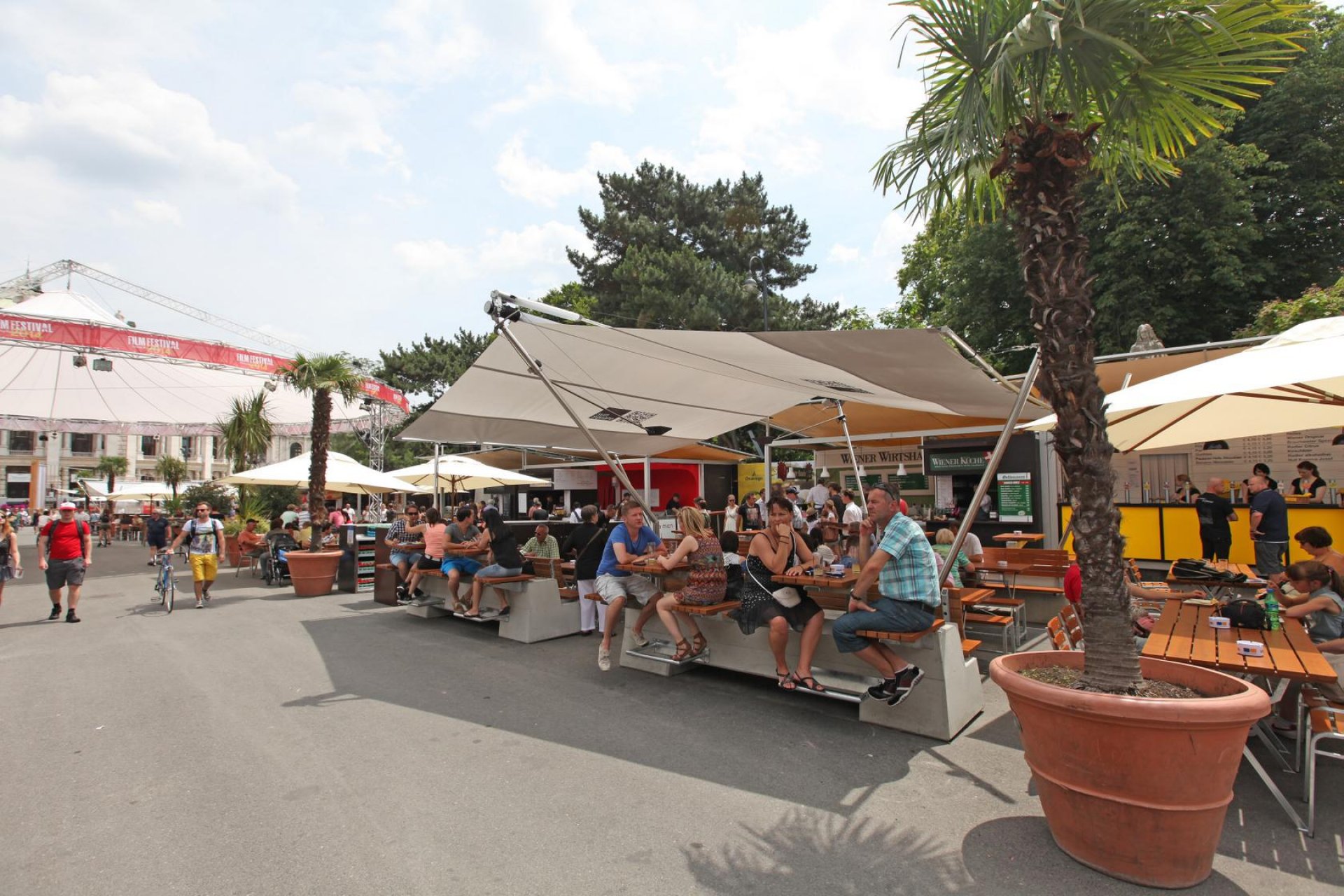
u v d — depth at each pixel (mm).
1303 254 17391
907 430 14250
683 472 24750
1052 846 3332
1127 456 13828
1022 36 3311
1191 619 5180
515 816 3717
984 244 20547
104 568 19078
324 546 14742
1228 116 16641
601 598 6742
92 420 29703
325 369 14562
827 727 5047
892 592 4812
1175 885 2945
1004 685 3385
